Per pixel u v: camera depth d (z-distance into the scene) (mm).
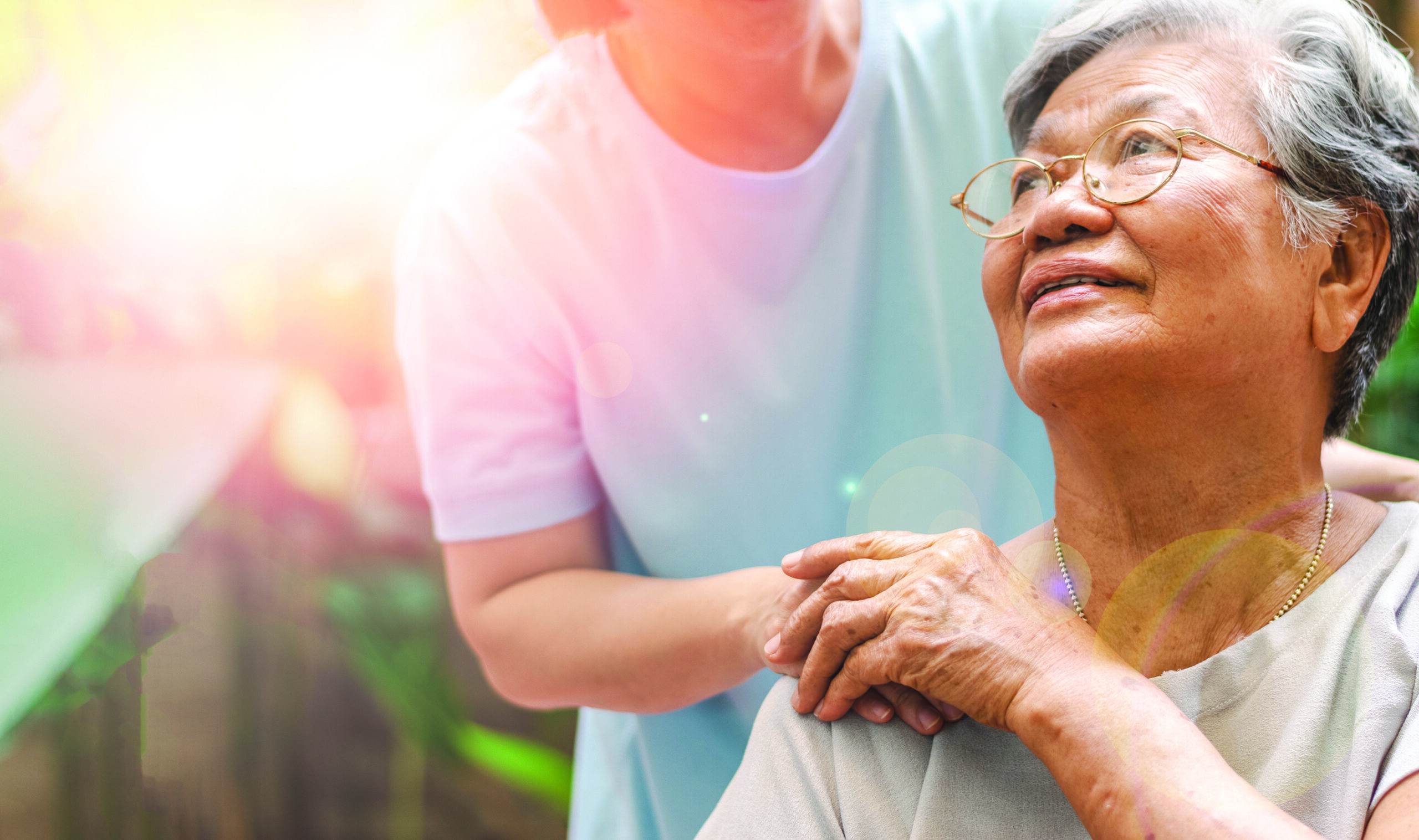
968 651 795
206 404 1583
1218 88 828
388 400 2197
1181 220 777
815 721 897
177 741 1851
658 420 1271
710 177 1196
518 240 1239
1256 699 784
